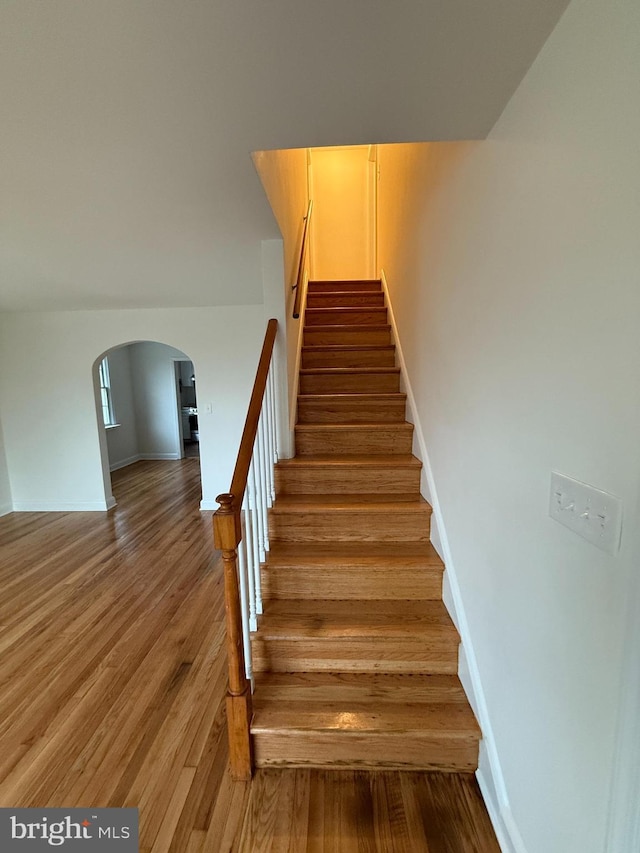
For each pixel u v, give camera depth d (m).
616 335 0.75
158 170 1.59
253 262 2.89
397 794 1.45
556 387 0.95
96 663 2.12
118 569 3.18
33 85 1.10
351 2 0.85
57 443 4.52
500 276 1.25
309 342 3.57
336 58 1.01
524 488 1.12
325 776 1.52
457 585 1.76
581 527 0.86
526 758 1.14
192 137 1.37
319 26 0.91
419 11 0.88
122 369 7.18
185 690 1.93
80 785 1.48
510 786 1.25
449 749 1.52
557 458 0.95
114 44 0.96
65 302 3.87
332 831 1.33
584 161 0.83
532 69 1.03
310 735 1.51
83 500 4.61
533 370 1.05
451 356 1.80
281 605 1.94
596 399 0.81
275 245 2.48
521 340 1.12
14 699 1.89
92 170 1.58
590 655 0.84
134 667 2.09
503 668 1.29
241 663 1.47
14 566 3.24
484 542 1.42
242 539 1.65
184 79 1.08
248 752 1.49
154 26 0.91
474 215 1.47
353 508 2.18
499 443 1.28
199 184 1.71
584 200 0.83
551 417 0.97
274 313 2.54
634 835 0.73
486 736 1.43
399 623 1.78
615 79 0.73
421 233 2.40
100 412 4.55
